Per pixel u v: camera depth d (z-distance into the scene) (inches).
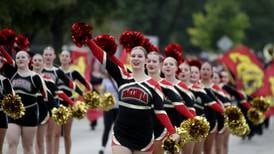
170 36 6673.2
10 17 1884.8
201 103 1277.1
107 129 1595.7
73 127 2368.4
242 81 2349.9
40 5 2043.6
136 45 1039.6
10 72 1191.6
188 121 993.5
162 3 5989.2
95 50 932.0
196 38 6038.4
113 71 946.7
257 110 1486.2
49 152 1330.0
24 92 1179.9
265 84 2359.7
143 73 957.2
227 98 1398.9
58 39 2598.4
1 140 1146.7
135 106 941.8
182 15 6939.0
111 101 1449.3
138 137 942.4
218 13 5974.4
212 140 1322.6
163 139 1044.5
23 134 1179.3
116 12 2957.7
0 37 1183.6
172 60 1144.8
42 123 1272.1
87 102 1382.9
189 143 1163.3
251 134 2018.9
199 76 1323.8
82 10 2667.3
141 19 5861.2
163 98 963.3
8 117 1168.2
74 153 1660.9
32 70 1284.4
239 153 1738.4
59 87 1371.8
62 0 2174.0
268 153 1752.0
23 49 1277.1
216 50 5969.5
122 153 935.7
